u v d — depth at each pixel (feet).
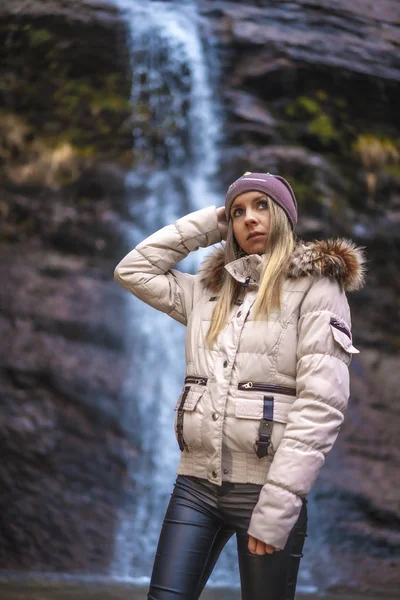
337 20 36.24
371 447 27.48
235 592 18.88
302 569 22.26
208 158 34.12
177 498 7.04
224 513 6.84
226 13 35.86
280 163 33.04
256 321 6.94
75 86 34.37
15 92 33.91
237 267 7.38
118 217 32.78
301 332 6.81
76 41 33.91
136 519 25.09
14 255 31.14
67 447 26.30
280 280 7.06
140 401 28.66
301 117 35.01
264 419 6.63
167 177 33.83
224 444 6.77
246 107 34.50
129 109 34.40
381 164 35.14
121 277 7.98
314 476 6.36
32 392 27.40
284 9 36.37
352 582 21.42
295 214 7.64
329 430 6.44
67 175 33.19
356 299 32.81
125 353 29.91
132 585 20.01
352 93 35.24
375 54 35.53
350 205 34.27
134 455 27.07
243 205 7.61
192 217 8.07
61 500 24.82
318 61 34.53
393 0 38.24
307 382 6.55
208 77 35.12
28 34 33.71
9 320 29.07
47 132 34.01
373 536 24.16
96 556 23.30
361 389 29.73
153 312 31.09
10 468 25.20
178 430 7.08
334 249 7.13
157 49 35.04
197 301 7.75
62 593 17.19
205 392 6.95
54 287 30.53
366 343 31.73
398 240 33.83
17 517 24.07
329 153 35.04
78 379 28.14
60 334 29.35
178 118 34.81
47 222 32.09
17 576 20.75
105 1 34.47
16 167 33.09
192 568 6.73
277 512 6.22
